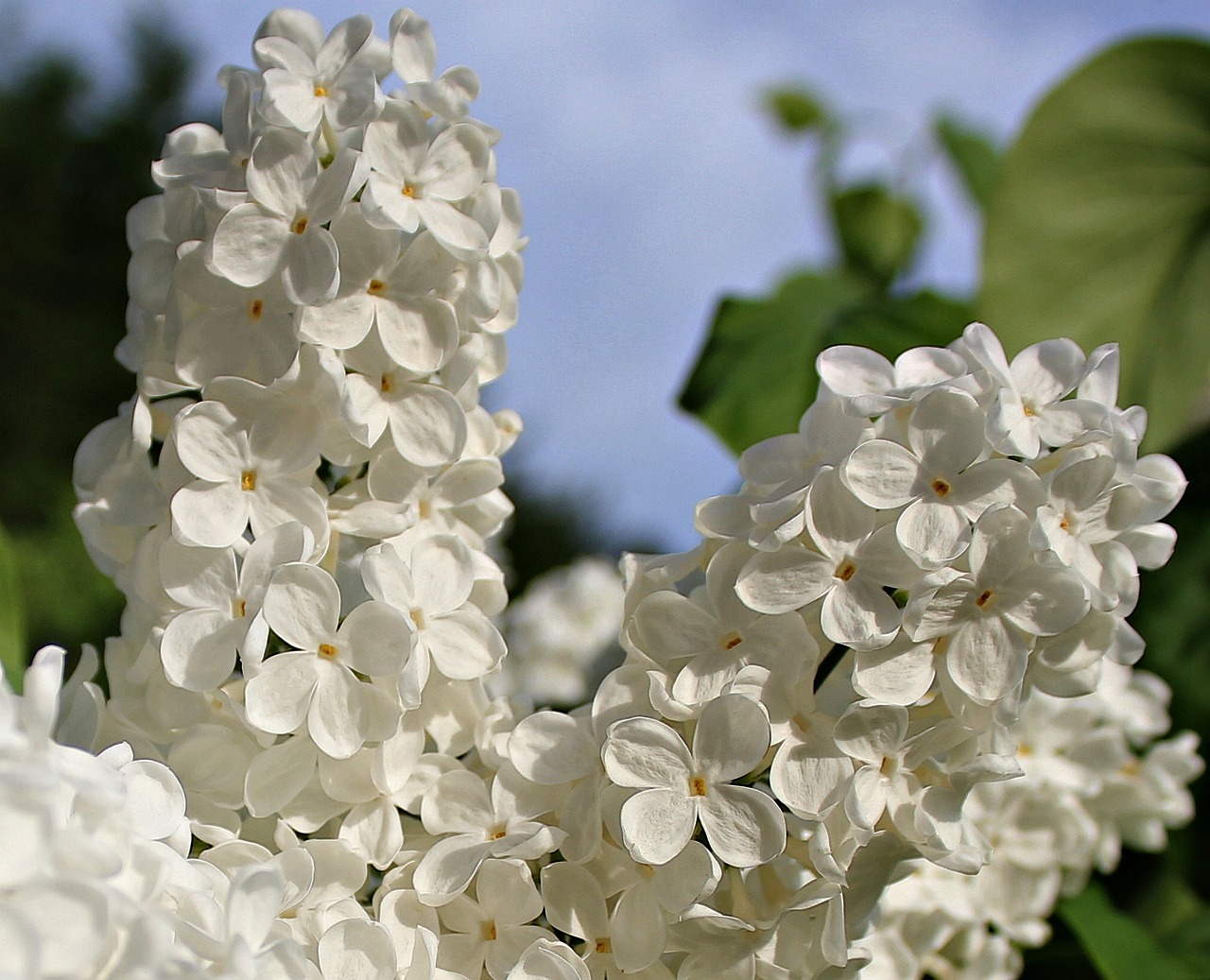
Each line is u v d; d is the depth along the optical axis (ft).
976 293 1.71
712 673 1.14
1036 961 1.46
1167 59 1.61
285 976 1.03
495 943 1.15
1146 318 1.69
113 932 0.99
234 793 1.17
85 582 4.42
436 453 1.18
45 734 1.01
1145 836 1.42
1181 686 1.57
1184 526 1.61
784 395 1.84
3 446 8.38
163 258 1.20
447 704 1.20
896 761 1.13
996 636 1.12
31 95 9.52
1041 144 1.66
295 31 1.21
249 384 1.16
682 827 1.11
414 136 1.17
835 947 1.11
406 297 1.18
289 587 1.14
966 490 1.13
